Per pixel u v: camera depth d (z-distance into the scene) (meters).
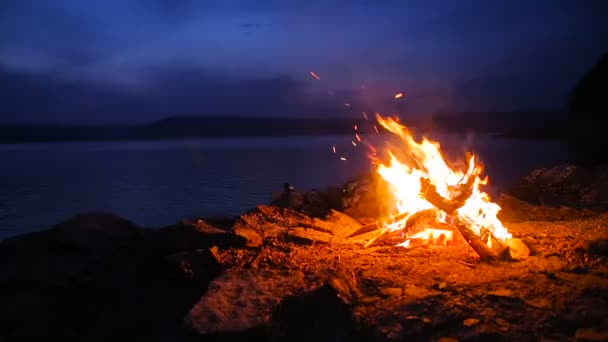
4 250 6.30
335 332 3.96
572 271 4.53
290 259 5.16
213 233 5.95
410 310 3.95
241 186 24.53
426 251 5.35
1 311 5.20
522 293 4.09
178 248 5.84
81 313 5.21
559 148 25.61
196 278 5.20
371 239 5.82
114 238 6.50
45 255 6.12
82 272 5.70
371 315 4.00
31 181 30.73
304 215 7.07
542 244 5.44
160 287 5.31
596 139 24.53
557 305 3.89
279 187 23.55
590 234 5.66
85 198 22.42
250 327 3.97
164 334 4.64
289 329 4.16
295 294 4.31
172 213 17.69
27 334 4.93
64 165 44.19
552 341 3.54
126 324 4.91
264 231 6.18
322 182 25.14
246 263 5.18
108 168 39.44
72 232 6.39
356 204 7.91
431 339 3.70
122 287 5.49
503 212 7.36
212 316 4.07
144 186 26.08
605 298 3.96
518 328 3.69
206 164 39.66
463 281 4.37
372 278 4.52
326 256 5.25
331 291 4.16
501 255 4.93
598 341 3.49
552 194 8.45
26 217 18.33
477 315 3.85
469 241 5.16
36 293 5.48
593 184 8.36
